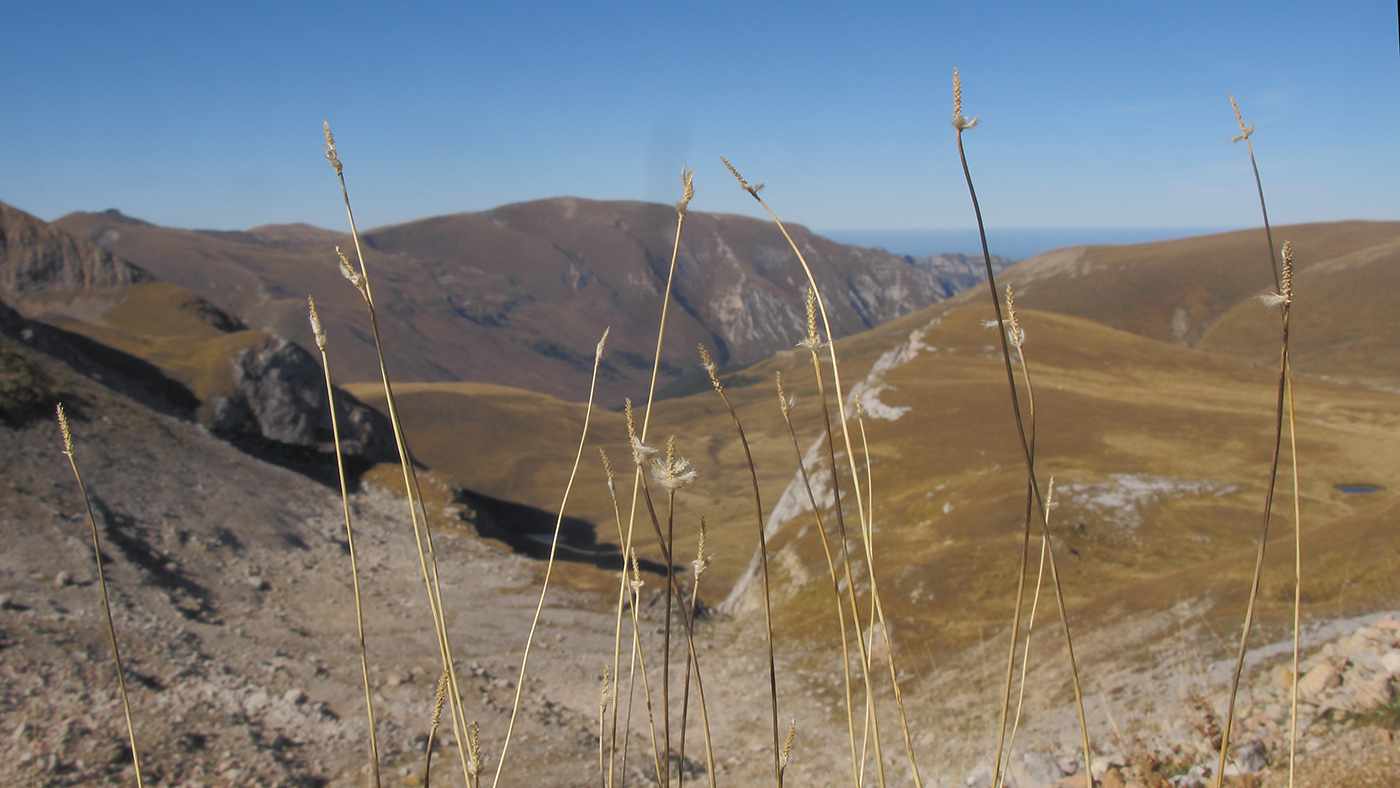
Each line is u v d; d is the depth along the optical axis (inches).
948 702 606.5
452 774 485.7
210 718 517.7
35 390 1365.7
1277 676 357.7
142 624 730.8
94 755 428.8
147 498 1229.1
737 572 1984.5
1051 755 351.6
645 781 502.3
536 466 4047.7
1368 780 210.1
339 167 62.2
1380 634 329.4
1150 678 489.1
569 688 848.3
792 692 828.6
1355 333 5644.7
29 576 816.9
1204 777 246.2
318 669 699.4
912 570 1058.1
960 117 56.4
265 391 2162.9
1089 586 1023.6
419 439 4274.1
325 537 1421.0
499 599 1264.8
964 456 1643.7
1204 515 1291.8
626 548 82.0
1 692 487.8
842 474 1649.9
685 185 65.4
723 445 4409.5
